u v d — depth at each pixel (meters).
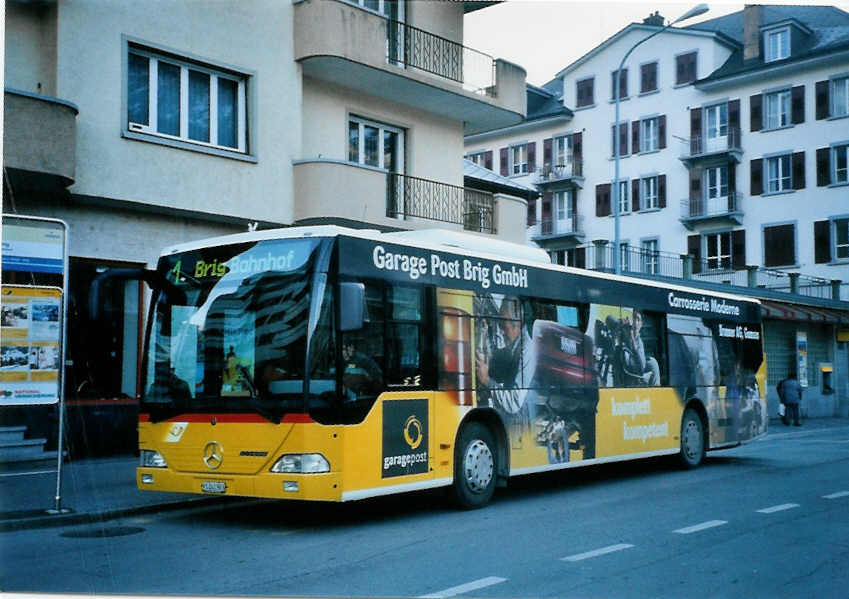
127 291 15.97
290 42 18.16
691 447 15.23
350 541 8.63
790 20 48.84
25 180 13.69
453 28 22.70
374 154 21.28
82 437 14.98
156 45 15.81
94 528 9.45
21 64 14.30
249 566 7.52
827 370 36.09
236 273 9.45
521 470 11.32
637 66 54.25
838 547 8.27
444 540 8.64
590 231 55.81
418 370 9.93
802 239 47.44
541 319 11.95
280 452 8.81
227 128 17.28
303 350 8.86
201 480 9.21
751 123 49.62
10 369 9.66
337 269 9.10
